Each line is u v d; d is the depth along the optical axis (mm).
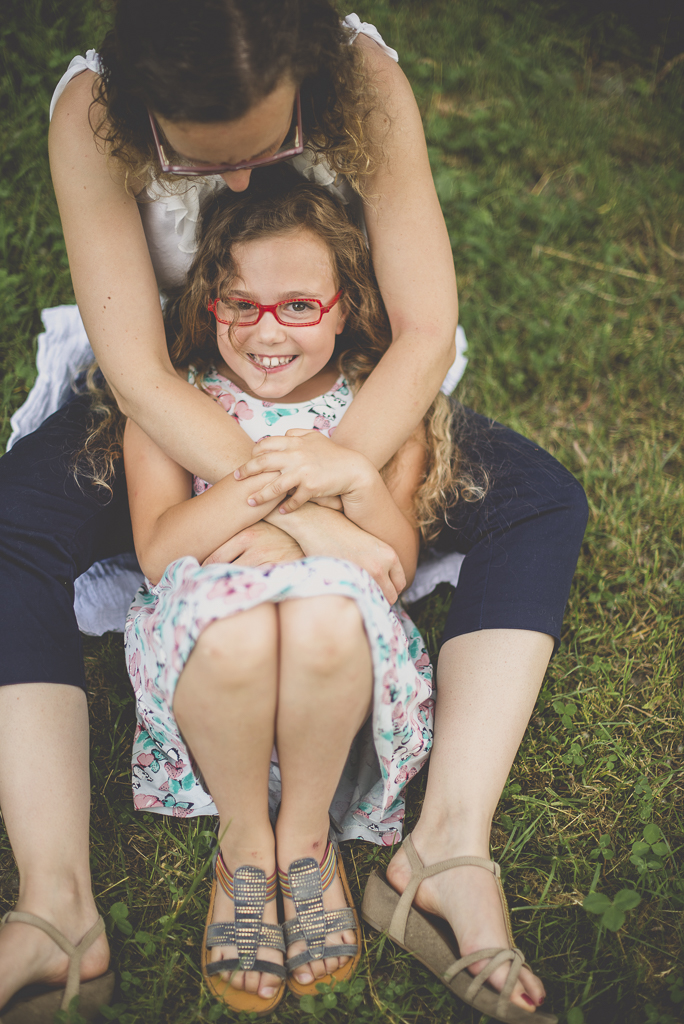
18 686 1769
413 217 2031
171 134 1564
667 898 1906
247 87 1447
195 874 1901
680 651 2445
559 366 3289
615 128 4242
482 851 1754
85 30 3922
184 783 1962
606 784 2154
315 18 1695
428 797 1830
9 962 1521
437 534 2248
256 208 1930
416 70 4277
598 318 3482
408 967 1783
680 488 2893
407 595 2453
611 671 2412
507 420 3100
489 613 1953
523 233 3766
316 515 1892
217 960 1675
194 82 1430
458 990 1632
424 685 1889
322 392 2152
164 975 1687
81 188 1885
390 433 1977
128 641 1930
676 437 3082
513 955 1612
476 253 3607
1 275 3074
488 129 4137
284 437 1877
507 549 2035
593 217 3836
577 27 4746
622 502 2842
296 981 1688
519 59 4449
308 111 1841
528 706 1889
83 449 2113
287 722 1559
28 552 1904
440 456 2166
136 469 2018
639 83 4496
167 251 2105
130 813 2045
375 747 1710
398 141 1995
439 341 2025
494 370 3250
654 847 1917
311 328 1978
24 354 2951
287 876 1732
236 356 2031
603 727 2252
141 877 1951
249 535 1908
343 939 1734
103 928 1690
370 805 1930
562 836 2051
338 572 1520
